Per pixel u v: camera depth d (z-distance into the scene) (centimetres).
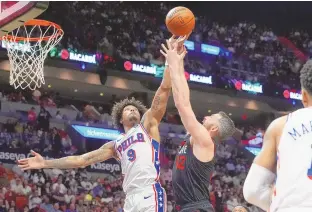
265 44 2439
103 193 1659
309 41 2603
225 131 415
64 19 1975
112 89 2112
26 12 612
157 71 2070
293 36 2573
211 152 385
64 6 2008
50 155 1745
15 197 1484
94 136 1944
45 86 2038
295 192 256
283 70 2362
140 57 2072
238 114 2372
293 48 2492
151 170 463
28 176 1568
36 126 1825
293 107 2308
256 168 277
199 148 384
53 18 1964
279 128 276
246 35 2441
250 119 2411
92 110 2027
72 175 1650
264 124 2352
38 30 1091
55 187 1556
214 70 2189
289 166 262
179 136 2072
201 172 390
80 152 1903
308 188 254
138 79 2042
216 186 1816
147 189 457
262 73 2291
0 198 1460
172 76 366
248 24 2503
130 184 464
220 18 2667
